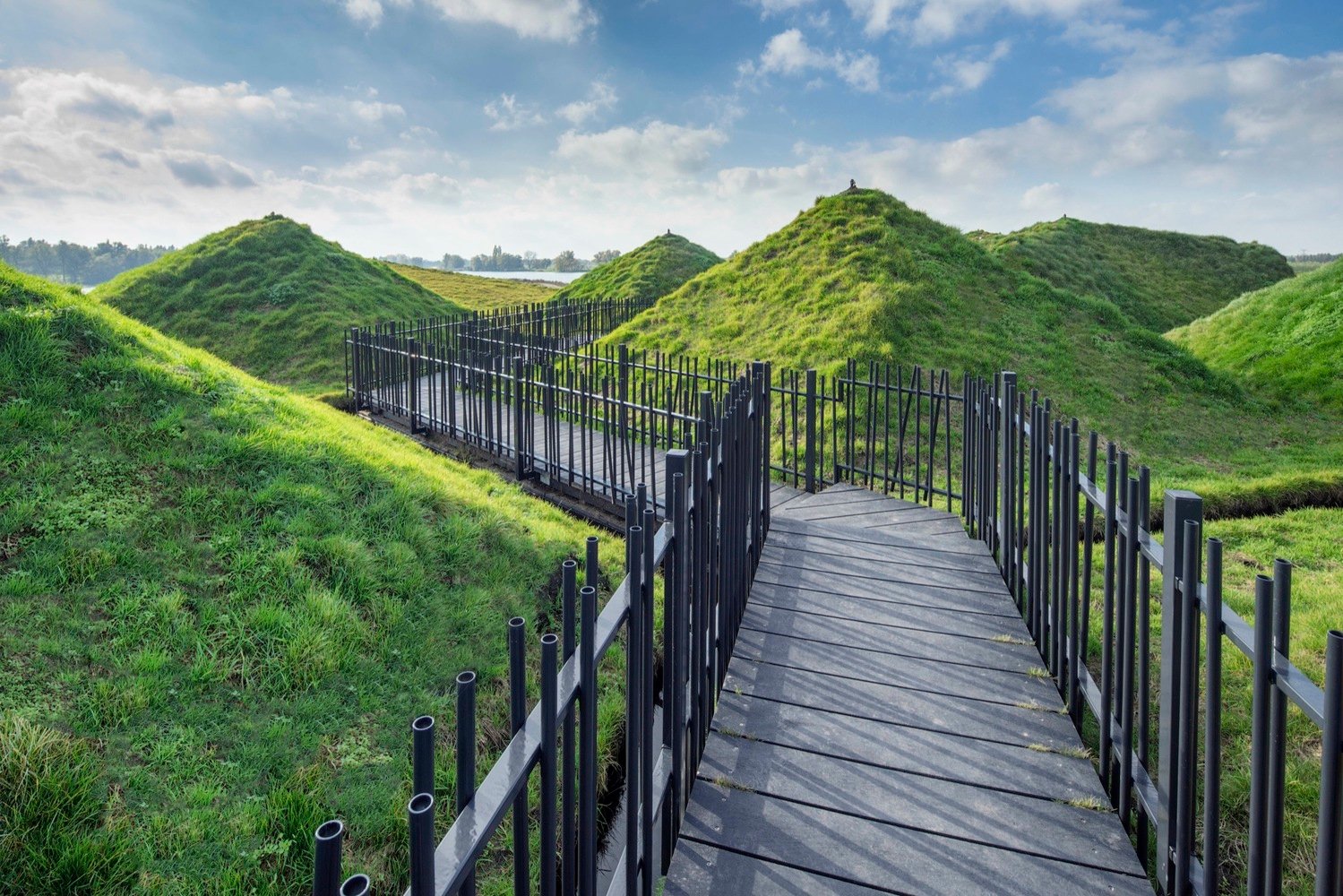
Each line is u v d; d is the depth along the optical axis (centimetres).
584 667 169
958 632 407
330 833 93
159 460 562
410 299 2441
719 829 261
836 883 238
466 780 128
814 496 696
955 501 866
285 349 1914
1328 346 1677
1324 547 709
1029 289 1677
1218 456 1236
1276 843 162
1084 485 320
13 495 485
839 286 1591
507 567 580
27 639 390
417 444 1023
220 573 475
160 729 369
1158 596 554
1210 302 2806
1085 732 365
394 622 481
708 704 321
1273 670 160
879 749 304
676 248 3494
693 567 287
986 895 233
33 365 603
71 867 288
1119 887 236
